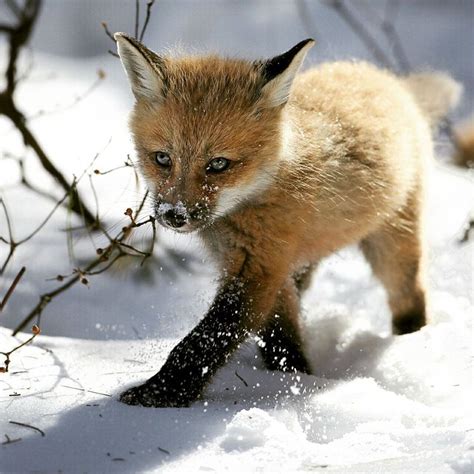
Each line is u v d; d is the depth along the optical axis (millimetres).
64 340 9211
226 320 8320
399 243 10344
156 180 8359
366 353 9258
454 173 15484
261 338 9102
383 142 9633
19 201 14727
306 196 8609
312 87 9680
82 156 16328
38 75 21781
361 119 9508
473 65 22125
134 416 6859
